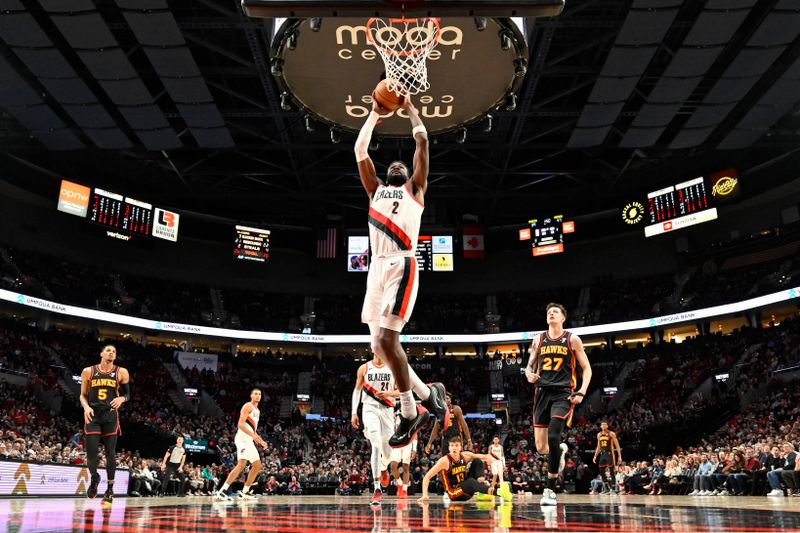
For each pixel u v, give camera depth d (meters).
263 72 24.38
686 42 21.98
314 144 31.44
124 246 41.56
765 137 32.69
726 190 34.38
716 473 18.75
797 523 3.78
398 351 4.58
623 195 39.53
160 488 20.89
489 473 20.14
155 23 20.62
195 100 25.89
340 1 7.87
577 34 24.19
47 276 35.78
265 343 43.75
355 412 9.02
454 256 45.84
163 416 32.78
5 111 29.03
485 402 40.06
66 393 31.05
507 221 45.53
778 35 21.86
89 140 31.61
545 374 7.62
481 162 34.00
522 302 44.97
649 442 30.20
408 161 33.81
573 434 32.94
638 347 39.72
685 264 39.88
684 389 34.94
